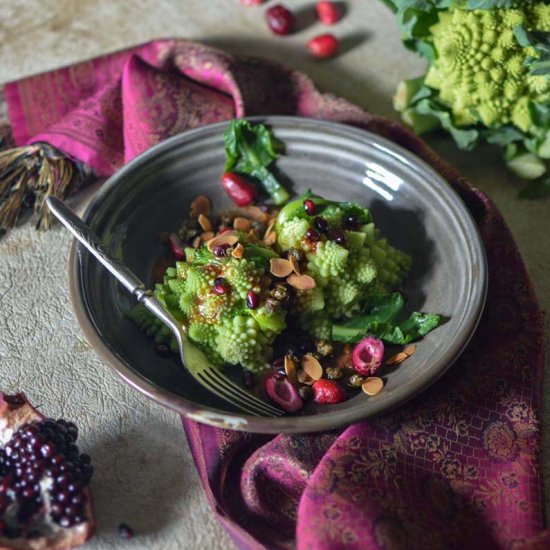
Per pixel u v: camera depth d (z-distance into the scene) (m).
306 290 0.78
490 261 0.83
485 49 0.86
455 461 0.75
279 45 1.06
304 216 0.80
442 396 0.77
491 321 0.81
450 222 0.80
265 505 0.75
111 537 0.74
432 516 0.73
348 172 0.85
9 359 0.83
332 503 0.72
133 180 0.83
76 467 0.73
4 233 0.90
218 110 0.93
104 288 0.79
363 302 0.81
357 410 0.71
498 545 0.73
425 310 0.80
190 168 0.85
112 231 0.82
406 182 0.83
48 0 1.10
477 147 0.96
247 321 0.76
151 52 0.98
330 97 0.96
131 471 0.77
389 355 0.79
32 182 0.91
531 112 0.88
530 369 0.79
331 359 0.79
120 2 1.10
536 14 0.86
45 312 0.85
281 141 0.86
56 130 0.91
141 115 0.92
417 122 0.94
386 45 1.05
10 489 0.71
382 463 0.74
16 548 0.70
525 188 0.93
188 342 0.77
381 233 0.85
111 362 0.73
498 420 0.76
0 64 1.04
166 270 0.82
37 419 0.75
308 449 0.76
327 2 1.07
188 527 0.75
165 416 0.80
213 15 1.09
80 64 0.98
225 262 0.77
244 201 0.86
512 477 0.75
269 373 0.78
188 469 0.77
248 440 0.77
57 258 0.89
